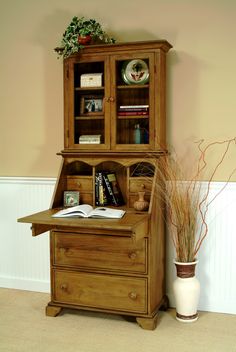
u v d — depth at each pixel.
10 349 2.70
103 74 3.23
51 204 3.25
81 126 3.37
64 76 3.30
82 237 3.09
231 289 3.24
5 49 3.77
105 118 3.21
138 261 2.96
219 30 3.19
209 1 3.20
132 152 3.14
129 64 3.20
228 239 3.22
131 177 3.21
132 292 2.99
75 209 2.97
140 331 2.95
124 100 3.23
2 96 3.81
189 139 3.31
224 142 3.23
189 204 3.08
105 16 3.47
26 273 3.80
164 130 3.25
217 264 3.26
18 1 3.70
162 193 3.20
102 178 3.29
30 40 3.69
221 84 3.21
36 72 3.69
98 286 3.08
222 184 3.21
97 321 3.12
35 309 3.34
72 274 3.14
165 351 2.67
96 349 2.70
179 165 3.34
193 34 3.25
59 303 3.20
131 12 3.40
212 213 3.25
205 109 3.26
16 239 3.81
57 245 3.16
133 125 3.22
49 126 3.69
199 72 3.26
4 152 3.84
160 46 3.04
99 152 3.22
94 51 3.19
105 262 3.05
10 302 3.49
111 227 2.67
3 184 3.82
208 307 3.30
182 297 3.06
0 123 3.83
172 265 3.39
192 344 2.76
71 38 3.21
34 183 3.72
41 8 3.64
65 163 3.35
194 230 3.09
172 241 3.36
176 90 3.32
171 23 3.30
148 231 2.95
